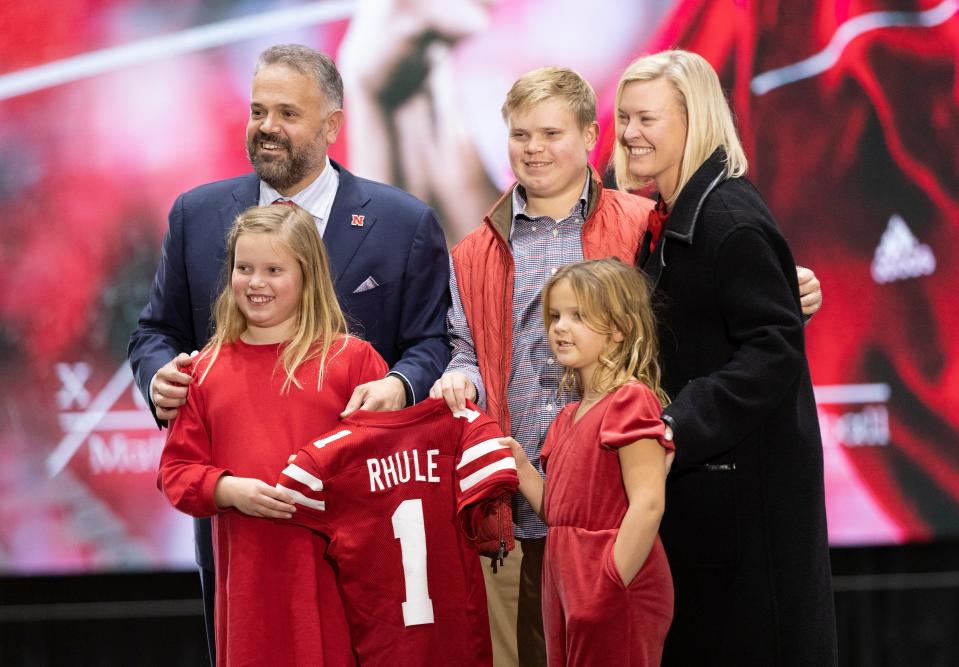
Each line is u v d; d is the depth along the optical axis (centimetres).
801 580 771
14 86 1431
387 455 783
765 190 1445
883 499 1448
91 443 1445
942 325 1445
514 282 900
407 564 780
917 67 1444
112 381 1446
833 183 1445
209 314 924
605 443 728
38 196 1438
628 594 726
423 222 942
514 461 786
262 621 757
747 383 725
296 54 900
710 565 774
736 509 770
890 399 1447
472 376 884
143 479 1448
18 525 1438
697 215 769
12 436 1438
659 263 794
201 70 1447
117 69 1441
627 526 720
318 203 933
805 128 1444
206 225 939
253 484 746
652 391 756
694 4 1444
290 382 790
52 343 1442
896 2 1443
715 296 766
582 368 789
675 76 788
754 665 768
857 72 1443
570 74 889
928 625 1479
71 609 1481
